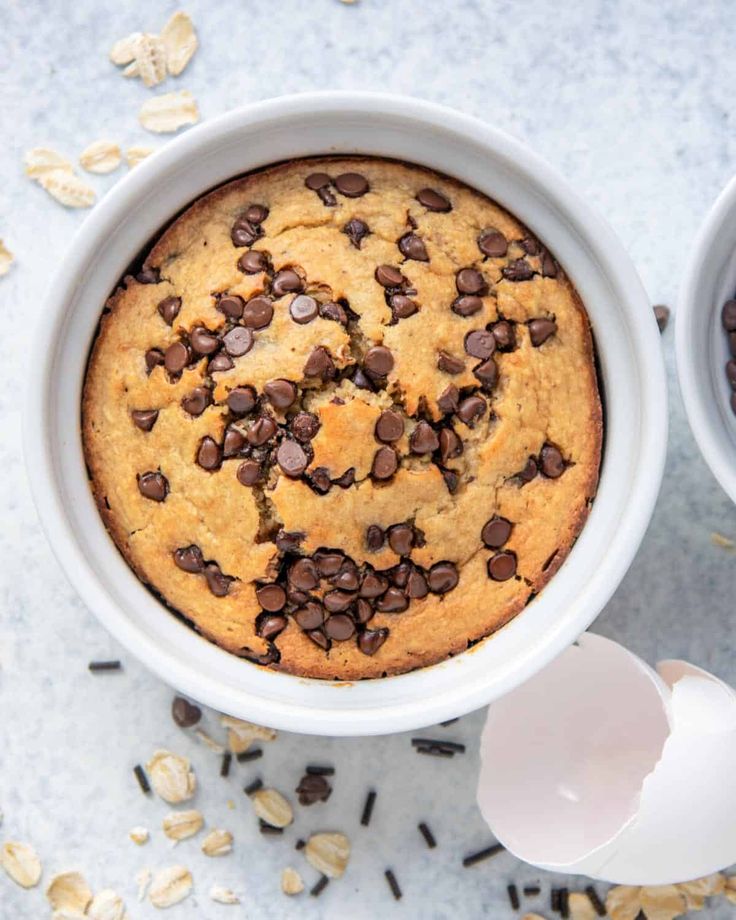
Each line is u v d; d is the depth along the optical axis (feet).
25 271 1.25
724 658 1.26
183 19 1.25
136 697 1.27
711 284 1.15
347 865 1.27
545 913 1.28
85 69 1.25
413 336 1.08
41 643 1.26
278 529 1.09
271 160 1.11
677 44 1.25
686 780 1.15
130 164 1.25
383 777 1.27
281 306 1.08
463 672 1.12
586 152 1.25
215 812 1.27
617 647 1.20
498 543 1.11
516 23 1.25
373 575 1.09
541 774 1.24
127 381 1.11
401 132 1.09
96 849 1.27
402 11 1.25
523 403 1.10
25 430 1.09
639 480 1.09
